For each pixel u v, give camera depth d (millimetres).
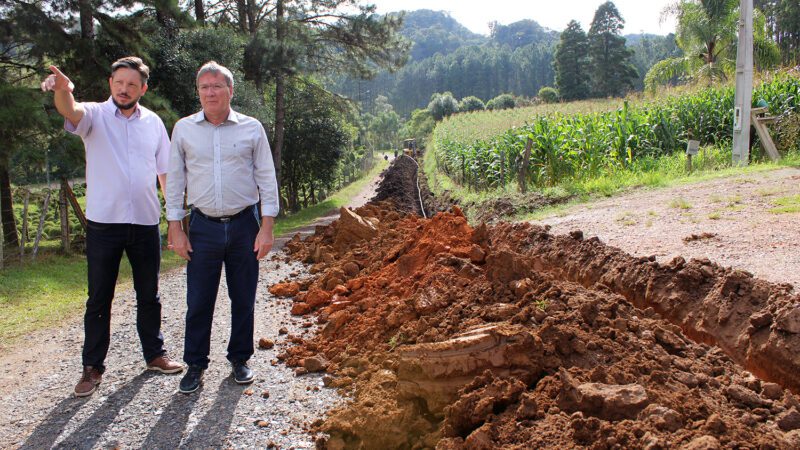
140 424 3330
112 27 14281
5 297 7258
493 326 3262
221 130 3691
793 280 4379
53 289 7902
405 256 5531
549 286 3746
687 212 7547
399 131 107250
